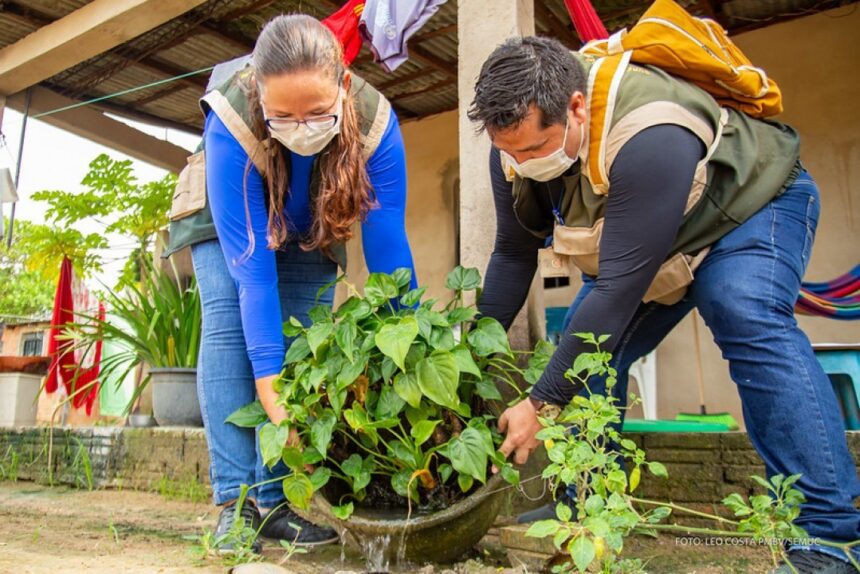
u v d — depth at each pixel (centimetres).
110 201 542
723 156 147
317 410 154
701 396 461
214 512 266
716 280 150
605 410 131
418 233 603
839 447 136
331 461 159
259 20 490
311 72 139
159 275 381
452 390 140
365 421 146
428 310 155
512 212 175
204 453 309
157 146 578
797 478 130
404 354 136
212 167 162
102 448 363
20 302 1633
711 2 456
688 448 209
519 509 215
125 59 514
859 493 136
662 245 138
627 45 151
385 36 318
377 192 175
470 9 241
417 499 153
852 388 260
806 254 154
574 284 521
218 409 178
